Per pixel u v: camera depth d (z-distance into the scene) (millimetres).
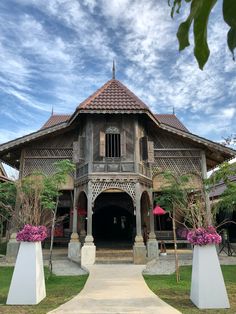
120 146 13555
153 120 13906
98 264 11906
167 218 17078
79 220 15539
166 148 15094
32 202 9828
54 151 14984
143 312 5812
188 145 15188
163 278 9562
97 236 20062
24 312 5977
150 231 13906
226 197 11297
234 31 1041
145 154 13867
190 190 11867
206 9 1113
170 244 16219
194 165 14906
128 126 13789
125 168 13227
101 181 12977
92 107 13070
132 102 13648
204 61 1188
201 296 6289
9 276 9906
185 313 5875
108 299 6773
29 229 7031
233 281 8945
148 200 14227
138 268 10891
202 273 6434
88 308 6086
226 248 16297
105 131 13680
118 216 20406
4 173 25109
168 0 1382
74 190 14289
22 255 6871
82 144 13938
